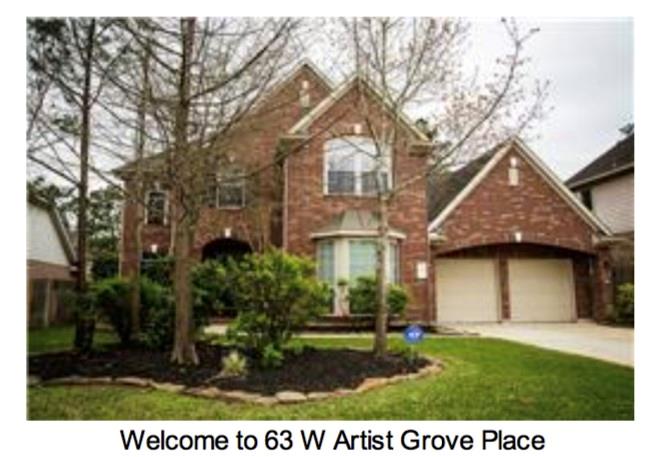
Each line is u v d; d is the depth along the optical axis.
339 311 15.86
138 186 10.48
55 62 9.02
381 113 10.84
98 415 6.14
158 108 8.58
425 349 11.08
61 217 23.50
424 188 17.14
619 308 17.95
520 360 9.67
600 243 18.98
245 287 8.45
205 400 6.68
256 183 17.80
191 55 8.41
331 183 16.92
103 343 11.18
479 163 20.14
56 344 12.26
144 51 8.47
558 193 19.08
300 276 8.54
